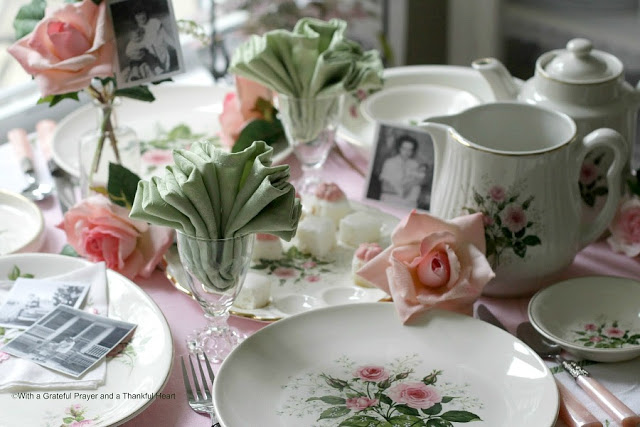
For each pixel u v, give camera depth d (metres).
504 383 0.74
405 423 0.70
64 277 0.91
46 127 1.34
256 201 0.70
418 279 0.83
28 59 0.92
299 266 0.99
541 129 0.92
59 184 1.17
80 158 1.07
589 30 2.31
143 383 0.75
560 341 0.79
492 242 0.86
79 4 0.94
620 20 2.25
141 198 0.73
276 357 0.77
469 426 0.69
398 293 0.81
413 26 2.27
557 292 0.87
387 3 2.20
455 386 0.74
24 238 1.03
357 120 1.36
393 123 1.06
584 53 0.97
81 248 0.95
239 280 0.77
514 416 0.70
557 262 0.88
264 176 0.71
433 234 0.82
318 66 1.01
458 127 0.92
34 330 0.82
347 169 1.24
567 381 0.78
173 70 0.99
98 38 0.93
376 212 1.09
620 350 0.77
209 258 0.74
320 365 0.77
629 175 1.01
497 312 0.89
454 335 0.79
